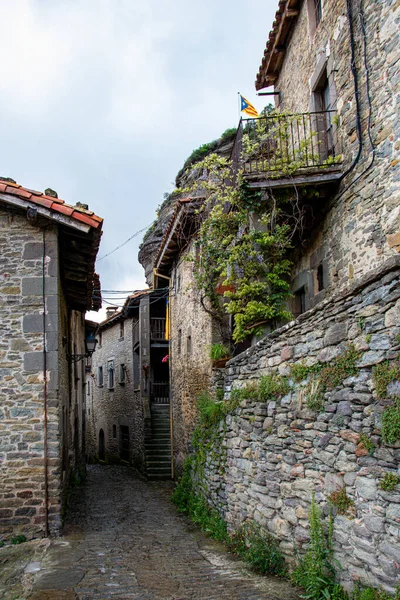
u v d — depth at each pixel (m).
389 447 3.52
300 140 8.22
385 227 6.17
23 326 7.43
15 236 7.64
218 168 9.45
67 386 10.57
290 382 5.22
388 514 3.48
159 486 13.45
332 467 4.27
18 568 5.71
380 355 3.70
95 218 7.38
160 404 18.73
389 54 6.10
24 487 7.09
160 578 5.16
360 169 6.76
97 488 13.13
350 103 7.04
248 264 8.09
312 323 4.80
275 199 7.71
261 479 5.79
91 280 9.85
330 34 7.72
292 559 4.90
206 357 10.31
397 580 3.33
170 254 14.30
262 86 11.74
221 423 7.54
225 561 5.80
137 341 19.50
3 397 7.26
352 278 6.95
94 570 5.50
